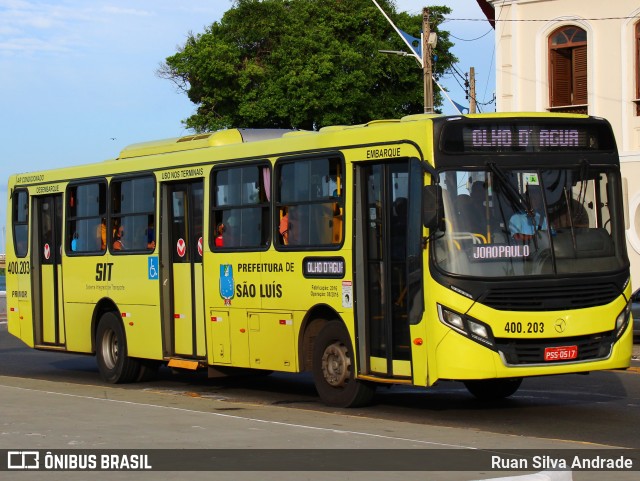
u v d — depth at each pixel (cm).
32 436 1078
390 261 1342
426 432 1152
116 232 1830
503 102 3145
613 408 1436
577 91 3017
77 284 1917
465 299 1248
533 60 3081
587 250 1303
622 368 1321
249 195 1553
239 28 4588
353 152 1380
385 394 1605
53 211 1989
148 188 1756
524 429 1261
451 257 1258
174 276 1709
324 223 1423
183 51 4666
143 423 1174
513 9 3112
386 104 4712
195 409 1382
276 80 4525
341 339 1409
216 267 1609
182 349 1692
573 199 1312
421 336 1280
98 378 1988
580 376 1822
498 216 1276
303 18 4638
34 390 1533
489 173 1284
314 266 1435
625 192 1356
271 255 1506
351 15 4672
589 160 1330
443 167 1270
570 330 1275
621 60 2922
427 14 2936
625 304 1320
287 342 1484
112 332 1848
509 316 1253
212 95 4631
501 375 1247
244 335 1558
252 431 1113
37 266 2025
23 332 2045
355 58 4488
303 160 1461
